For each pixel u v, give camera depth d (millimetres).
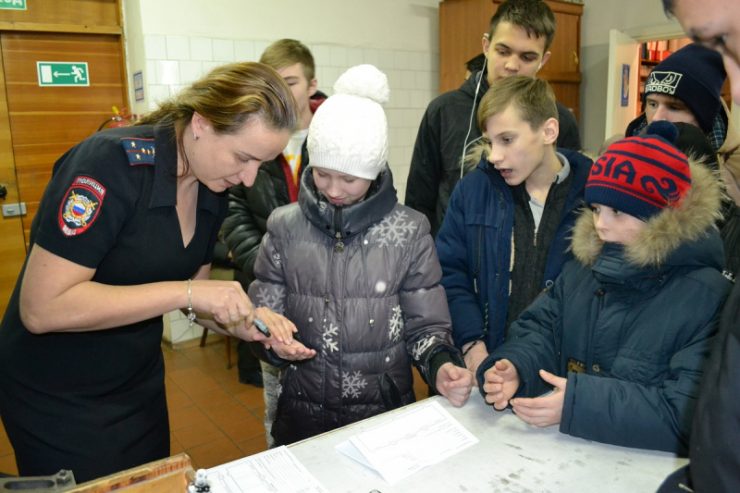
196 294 1094
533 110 1438
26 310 1039
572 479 918
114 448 1199
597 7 4734
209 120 1045
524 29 1892
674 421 964
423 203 2287
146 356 1255
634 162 1080
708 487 547
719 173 1309
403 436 1039
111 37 3561
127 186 1074
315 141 1278
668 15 574
